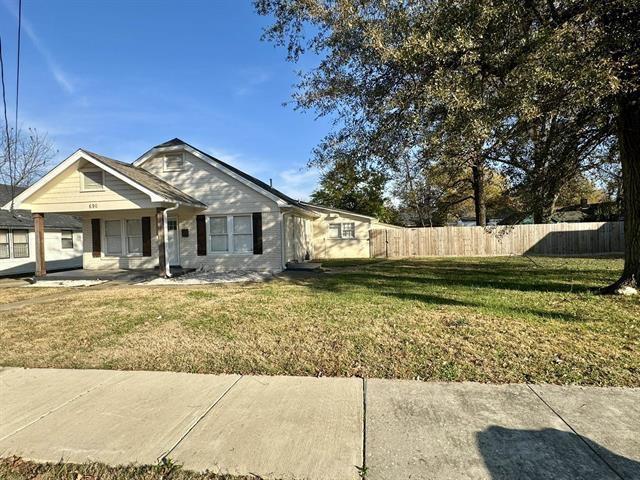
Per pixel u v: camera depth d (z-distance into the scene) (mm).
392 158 7941
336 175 9336
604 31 5480
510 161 9156
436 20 5988
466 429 3117
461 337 5457
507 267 15336
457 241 23328
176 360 4922
